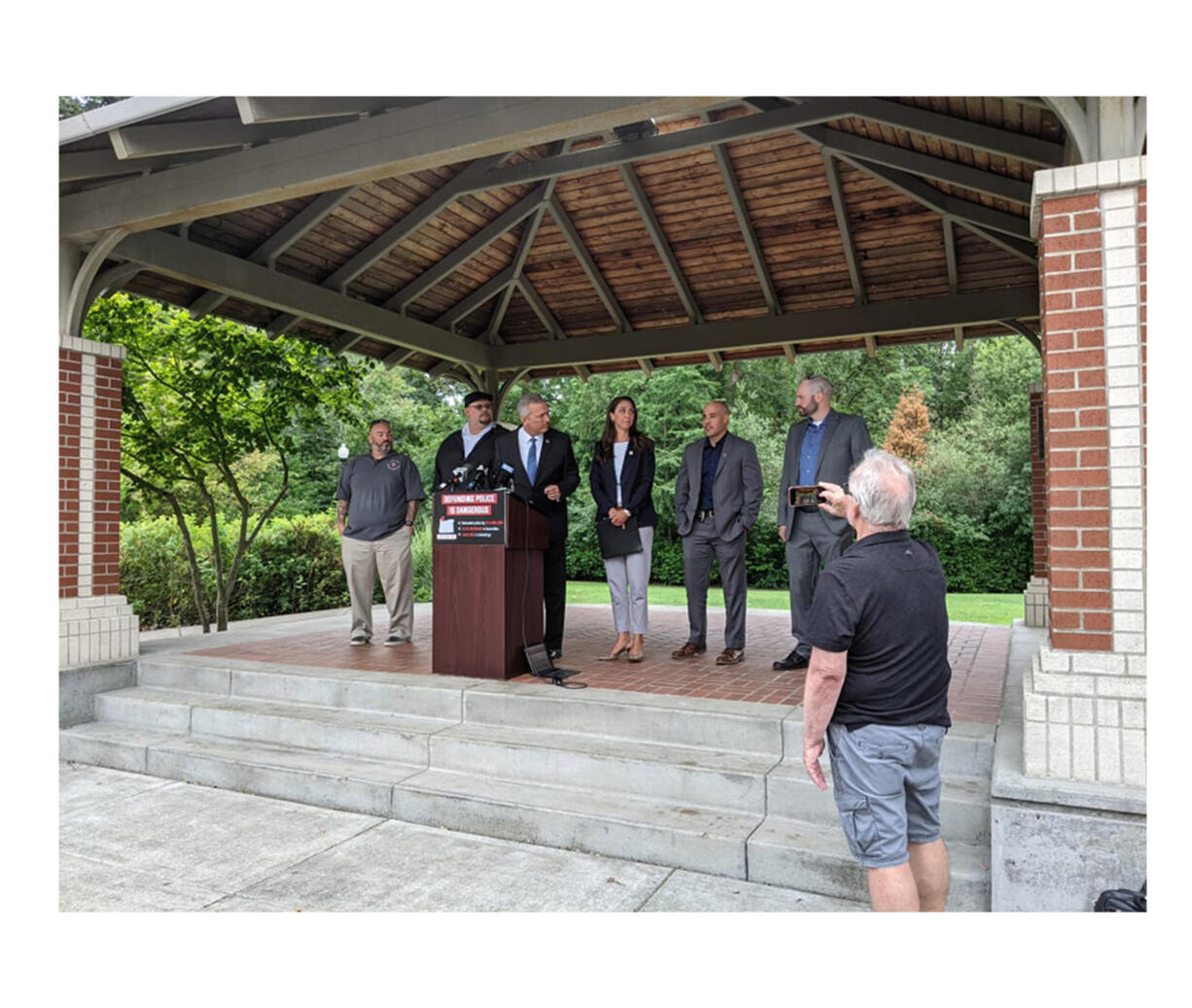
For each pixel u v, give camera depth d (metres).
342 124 4.49
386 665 5.36
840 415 4.83
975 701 4.14
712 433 5.33
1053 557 2.95
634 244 8.02
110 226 5.15
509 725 4.38
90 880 3.30
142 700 5.16
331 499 19.25
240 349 9.00
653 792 3.72
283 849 3.61
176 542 9.87
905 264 7.60
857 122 6.01
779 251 7.71
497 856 3.52
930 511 17.52
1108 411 2.90
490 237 7.71
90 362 5.48
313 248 7.13
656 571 18.50
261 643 6.48
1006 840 2.79
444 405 23.12
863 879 3.07
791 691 4.38
